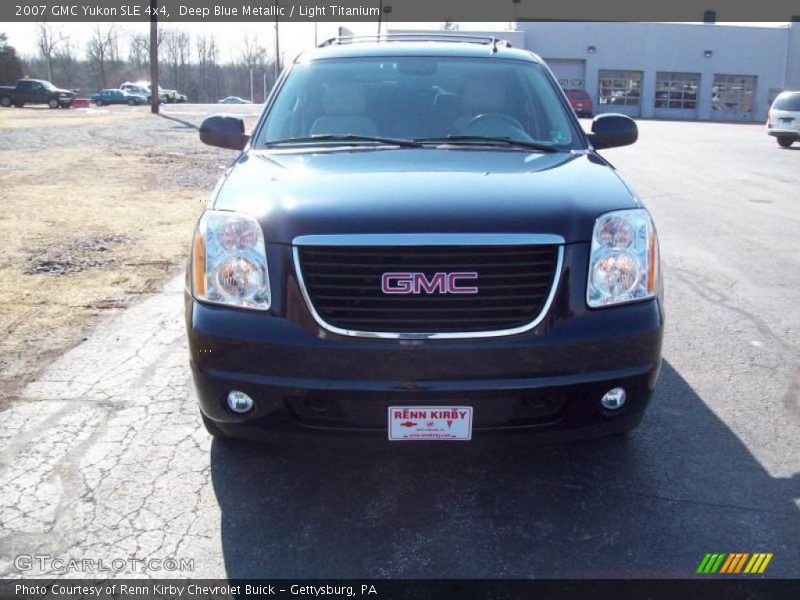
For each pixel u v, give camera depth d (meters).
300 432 2.80
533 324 2.71
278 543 2.81
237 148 4.34
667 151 19.83
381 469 3.34
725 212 9.98
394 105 4.04
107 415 3.83
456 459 3.41
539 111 4.06
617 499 3.08
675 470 3.30
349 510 3.03
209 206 3.03
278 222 2.79
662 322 2.89
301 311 2.72
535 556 2.72
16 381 4.22
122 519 2.96
